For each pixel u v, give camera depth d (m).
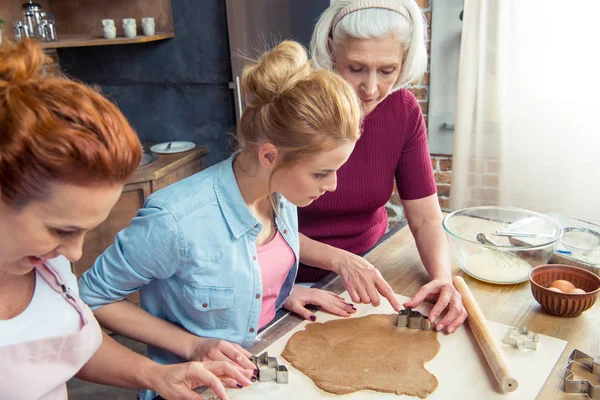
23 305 0.90
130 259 1.13
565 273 1.31
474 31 2.68
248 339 1.25
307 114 1.02
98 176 0.67
